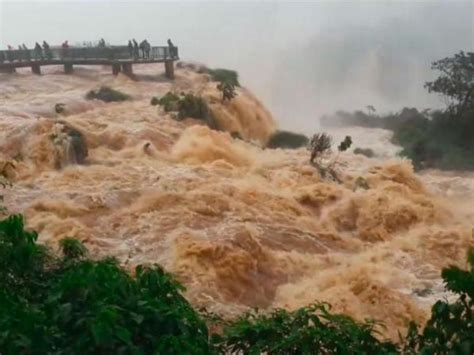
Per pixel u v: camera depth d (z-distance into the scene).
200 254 13.75
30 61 31.89
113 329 4.20
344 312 12.41
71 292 4.61
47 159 19.31
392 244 16.31
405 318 12.27
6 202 16.02
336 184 20.28
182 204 16.39
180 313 4.65
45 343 4.21
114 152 20.95
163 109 26.14
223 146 22.77
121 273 4.86
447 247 16.14
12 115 23.14
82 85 30.30
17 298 4.66
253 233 15.48
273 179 19.78
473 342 4.38
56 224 14.97
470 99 29.48
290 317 5.16
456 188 22.31
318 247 15.62
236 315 12.08
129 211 15.98
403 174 21.47
